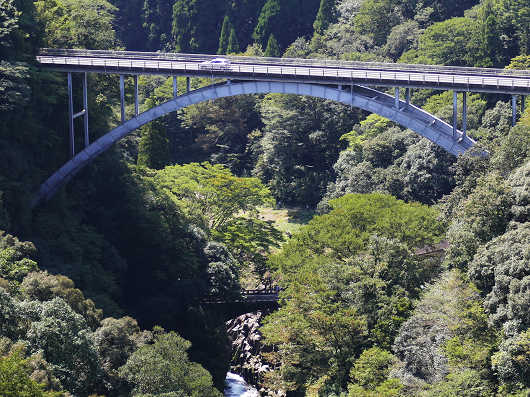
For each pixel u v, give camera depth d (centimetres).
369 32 19850
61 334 7788
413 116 11769
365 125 17075
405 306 9512
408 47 18588
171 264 12294
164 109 12350
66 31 13750
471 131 14062
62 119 12656
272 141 17675
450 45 17138
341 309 9512
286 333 9756
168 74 12306
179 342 9181
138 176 13775
